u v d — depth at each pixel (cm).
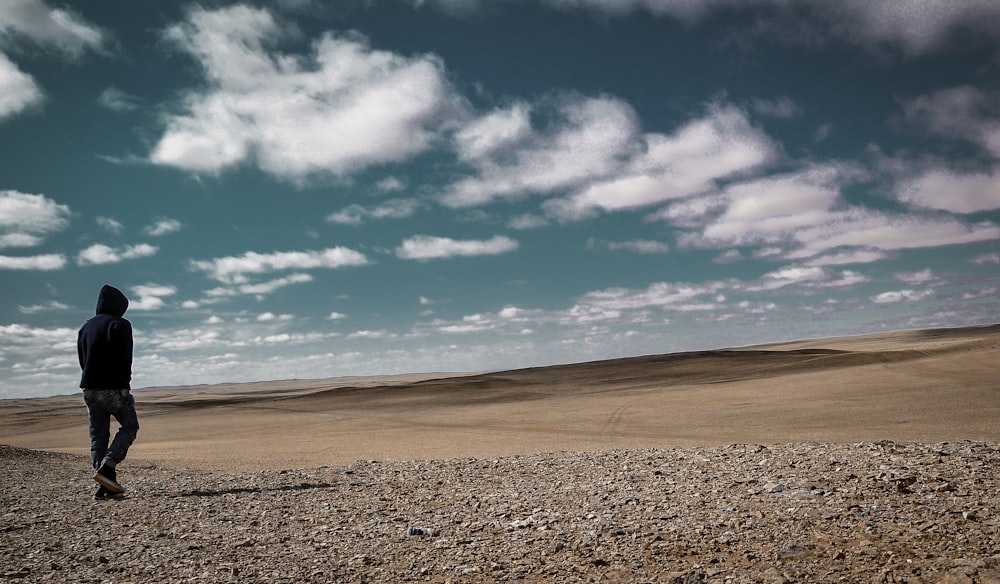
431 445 2966
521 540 611
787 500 668
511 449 2575
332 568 552
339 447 3052
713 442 2669
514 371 13088
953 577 411
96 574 556
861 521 561
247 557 601
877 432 2675
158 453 2814
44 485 1204
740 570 469
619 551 545
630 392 7219
